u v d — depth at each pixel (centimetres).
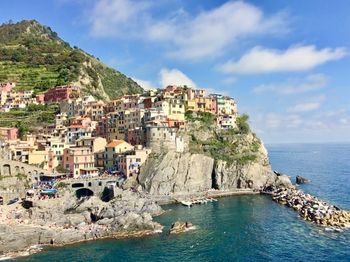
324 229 11769
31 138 18900
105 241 10894
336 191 18800
